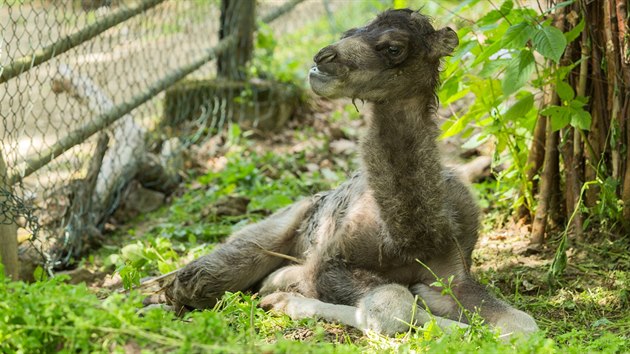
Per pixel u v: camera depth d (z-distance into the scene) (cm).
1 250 1102
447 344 772
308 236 1077
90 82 1525
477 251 1180
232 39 1794
